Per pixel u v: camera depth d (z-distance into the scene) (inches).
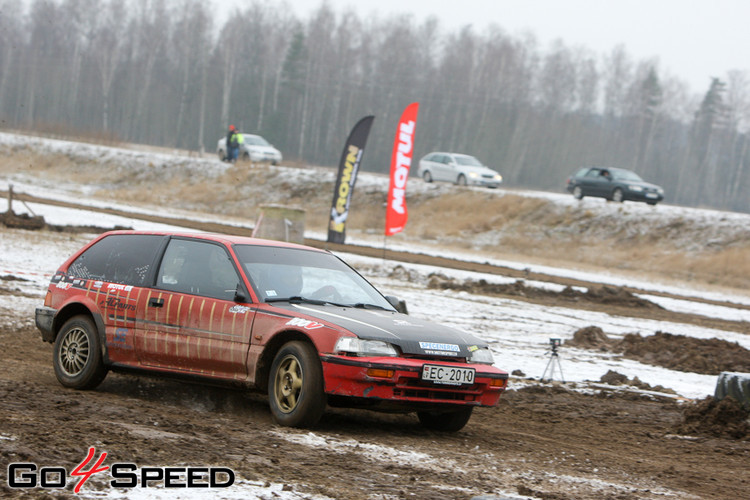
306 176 4234.7
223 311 623.2
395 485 443.8
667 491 508.1
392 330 588.4
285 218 2027.6
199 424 559.5
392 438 591.8
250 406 669.3
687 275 2923.2
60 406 569.3
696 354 1213.1
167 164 4537.4
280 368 590.2
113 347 674.8
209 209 3983.8
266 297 618.5
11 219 2081.7
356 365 558.6
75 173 4576.8
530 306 1780.3
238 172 4330.7
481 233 3565.5
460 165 4094.5
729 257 2957.7
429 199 3932.1
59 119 7800.2
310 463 476.4
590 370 1066.1
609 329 1550.2
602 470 555.2
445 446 583.5
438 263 2498.8
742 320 1935.3
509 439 642.8
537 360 1104.2
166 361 649.0
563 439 668.7
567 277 2564.0
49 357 852.6
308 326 580.4
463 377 589.6
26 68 7795.3
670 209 3452.3
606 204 3558.1
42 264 1563.7
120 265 699.4
